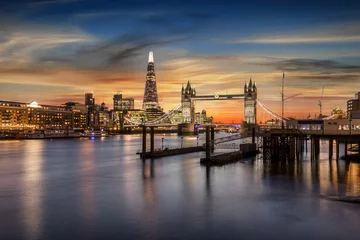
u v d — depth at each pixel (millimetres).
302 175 70562
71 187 62219
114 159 114312
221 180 66938
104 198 53094
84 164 100188
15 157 125375
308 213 44531
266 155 99312
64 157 124750
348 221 41531
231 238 36938
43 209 47000
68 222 41656
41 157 125250
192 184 63406
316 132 94250
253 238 36906
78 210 46469
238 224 40844
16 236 37375
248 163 90438
